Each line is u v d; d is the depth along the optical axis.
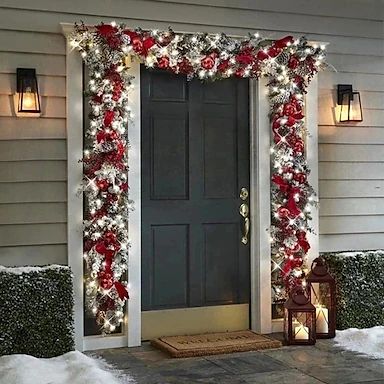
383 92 7.32
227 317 6.90
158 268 6.73
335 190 7.17
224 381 5.67
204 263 6.86
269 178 6.90
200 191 6.84
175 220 6.77
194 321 6.81
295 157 6.89
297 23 7.02
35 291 6.09
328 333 6.72
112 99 6.39
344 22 7.18
